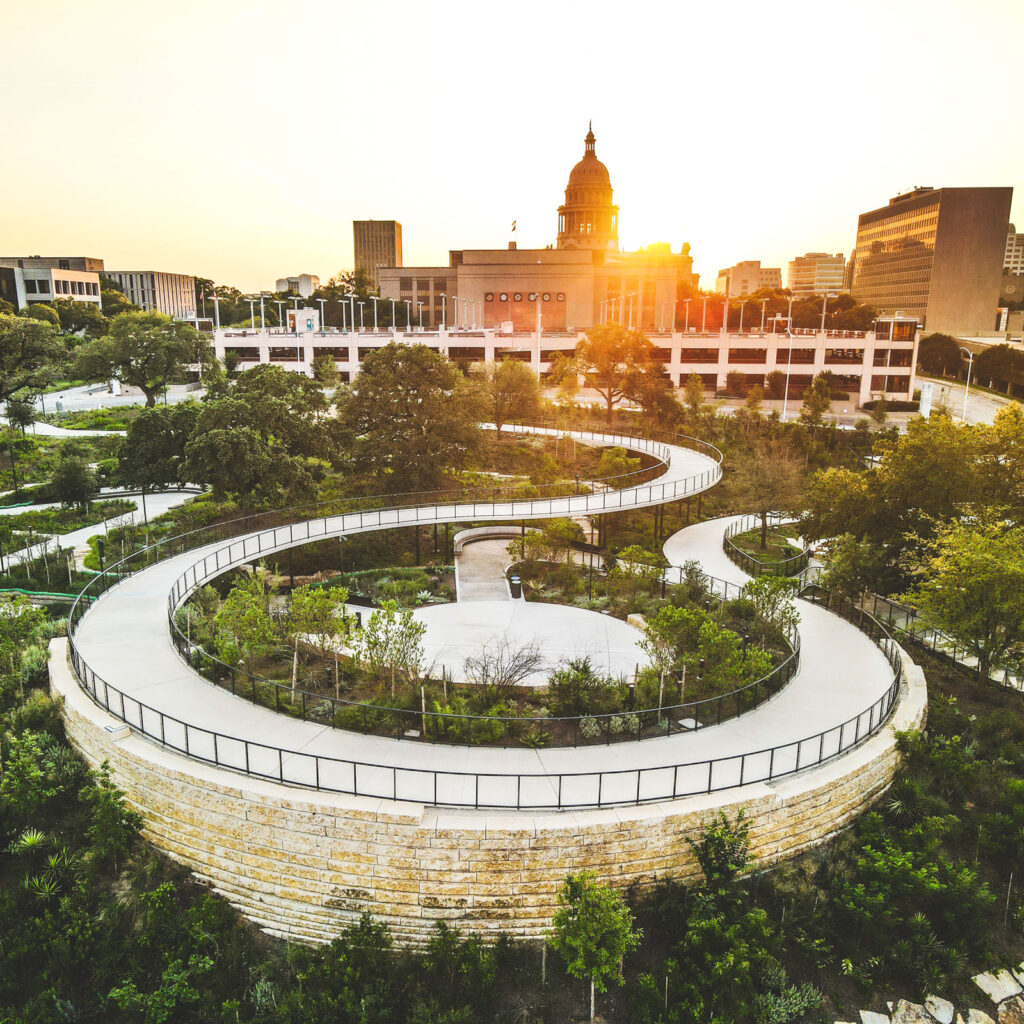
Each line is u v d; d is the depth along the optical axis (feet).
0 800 65.26
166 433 148.15
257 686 74.59
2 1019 52.01
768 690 77.82
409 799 57.88
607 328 242.78
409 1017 51.19
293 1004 52.42
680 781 61.77
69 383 365.40
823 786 62.39
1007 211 639.76
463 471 178.70
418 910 57.16
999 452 112.16
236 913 60.39
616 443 205.05
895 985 55.57
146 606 93.09
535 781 61.16
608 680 78.18
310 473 144.87
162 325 296.71
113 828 60.23
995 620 83.51
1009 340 540.93
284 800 56.85
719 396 350.64
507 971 55.47
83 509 153.79
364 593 114.11
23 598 94.22
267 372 153.69
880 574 104.83
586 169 550.77
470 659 85.71
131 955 55.36
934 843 62.44
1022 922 59.47
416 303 536.01
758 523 159.33
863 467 208.13
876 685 80.59
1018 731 79.77
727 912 56.49
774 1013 52.08
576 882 50.93
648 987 52.42
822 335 348.59
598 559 135.03
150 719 67.92
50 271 548.72
